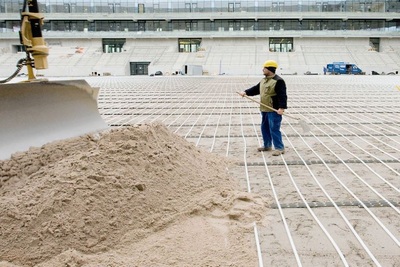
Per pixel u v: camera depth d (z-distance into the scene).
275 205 3.30
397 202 3.36
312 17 46.09
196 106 10.76
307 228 2.88
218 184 3.55
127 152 3.21
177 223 2.82
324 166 4.52
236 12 46.19
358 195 3.55
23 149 3.70
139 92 15.76
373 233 2.79
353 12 45.66
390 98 12.88
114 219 2.65
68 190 2.69
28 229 2.47
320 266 2.37
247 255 2.48
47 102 4.19
